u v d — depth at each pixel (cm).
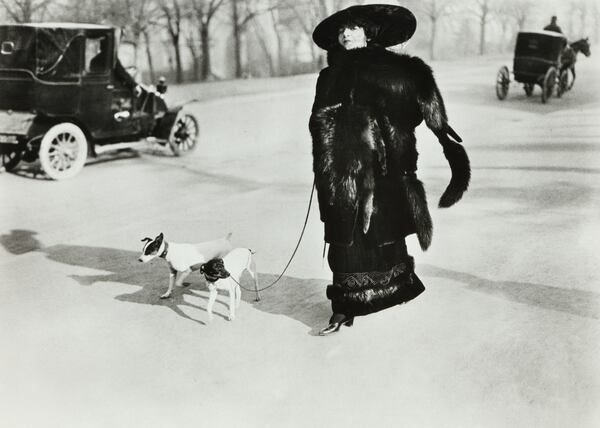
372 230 409
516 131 1211
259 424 330
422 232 427
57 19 1705
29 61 970
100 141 1080
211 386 369
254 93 1869
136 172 1022
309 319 450
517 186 789
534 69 1603
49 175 974
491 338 404
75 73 999
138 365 397
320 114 409
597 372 357
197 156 1158
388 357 389
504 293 472
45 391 372
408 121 416
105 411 349
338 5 2041
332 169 402
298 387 362
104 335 439
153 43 1925
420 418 327
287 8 2106
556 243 574
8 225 733
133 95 1095
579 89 1803
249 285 518
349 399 348
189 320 457
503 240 589
